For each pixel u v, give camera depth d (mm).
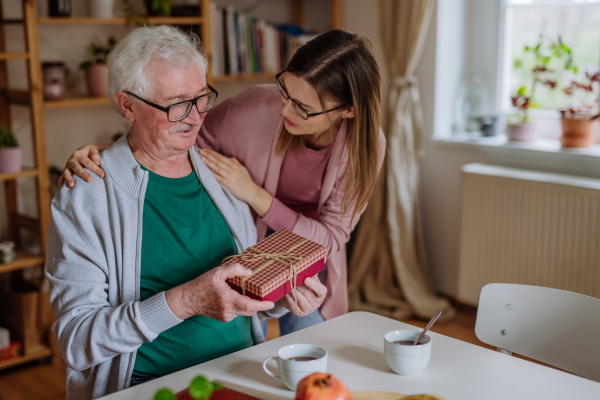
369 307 3078
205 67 1321
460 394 1040
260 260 1216
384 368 1136
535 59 2924
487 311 1402
